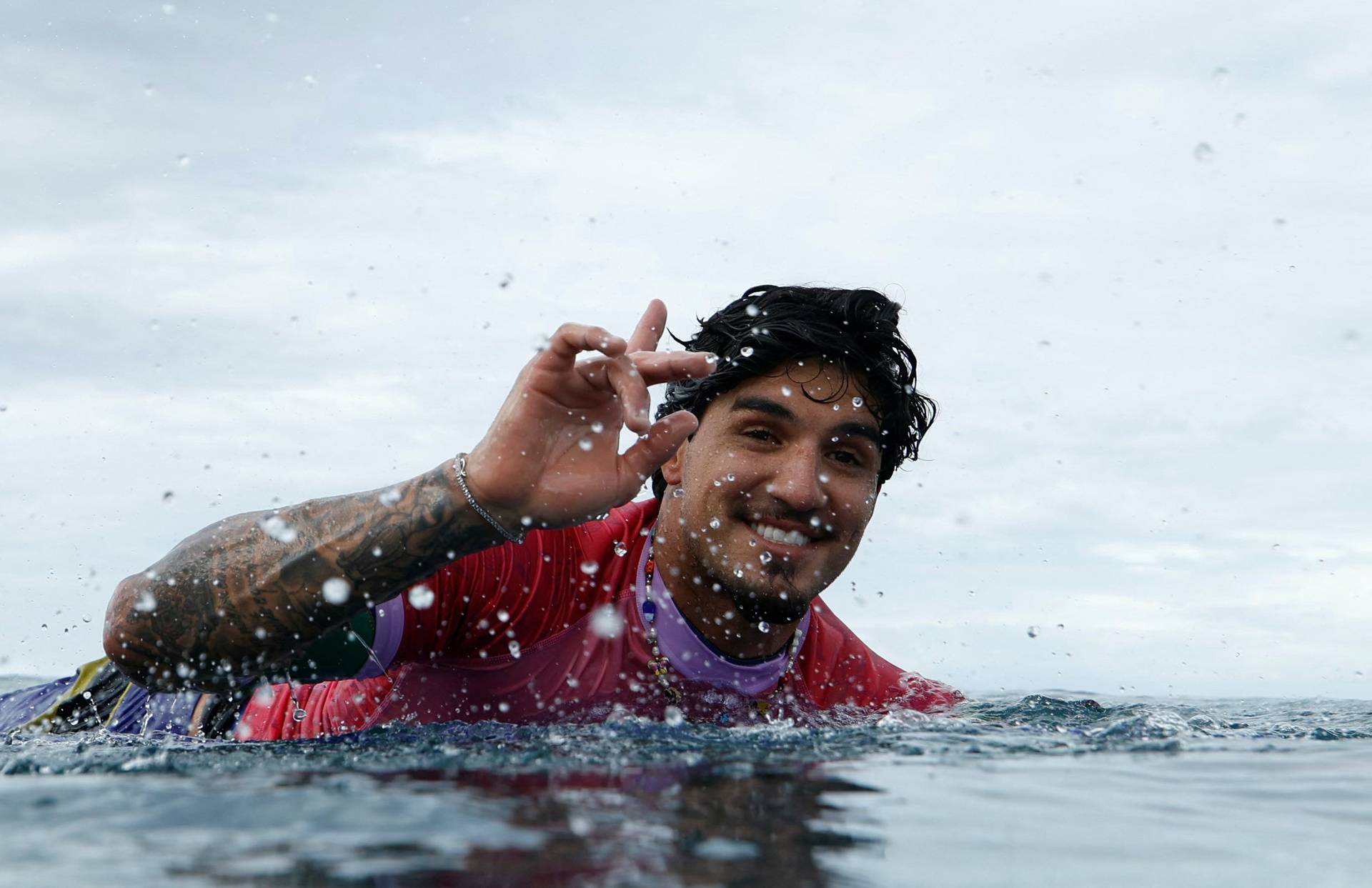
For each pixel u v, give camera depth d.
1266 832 1.03
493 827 0.88
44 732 2.34
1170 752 1.66
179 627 1.71
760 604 2.04
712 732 1.79
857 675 2.37
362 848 0.81
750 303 2.16
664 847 0.84
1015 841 0.94
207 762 1.31
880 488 2.40
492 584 2.01
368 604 1.72
